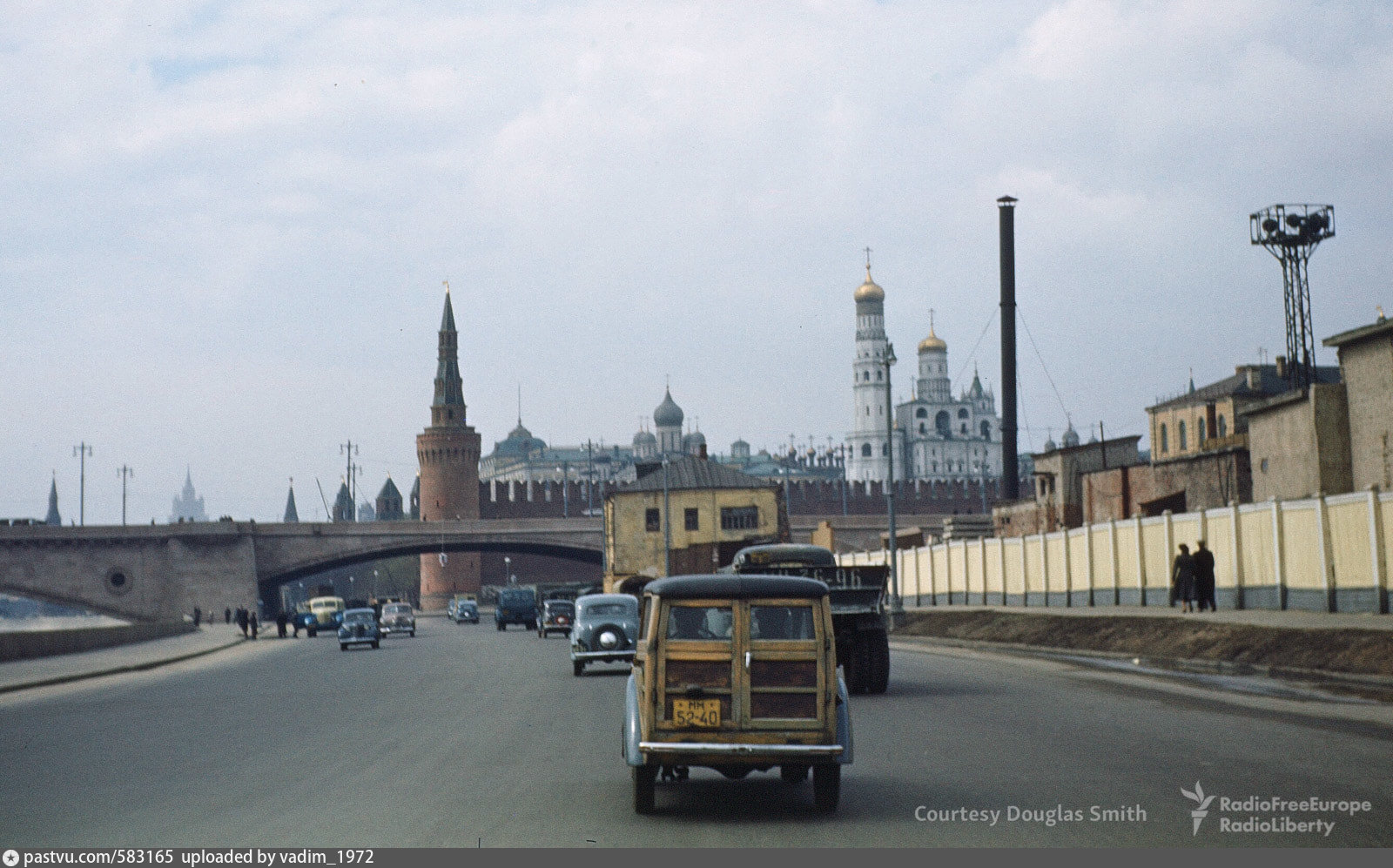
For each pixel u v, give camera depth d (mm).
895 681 26047
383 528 123375
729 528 100500
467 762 14852
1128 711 19062
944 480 155000
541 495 158375
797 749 11086
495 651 44281
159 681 35000
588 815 11344
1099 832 10234
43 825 11258
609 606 30656
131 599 119125
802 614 11289
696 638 11227
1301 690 21656
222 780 13898
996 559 53312
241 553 120625
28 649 44656
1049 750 15047
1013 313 81125
